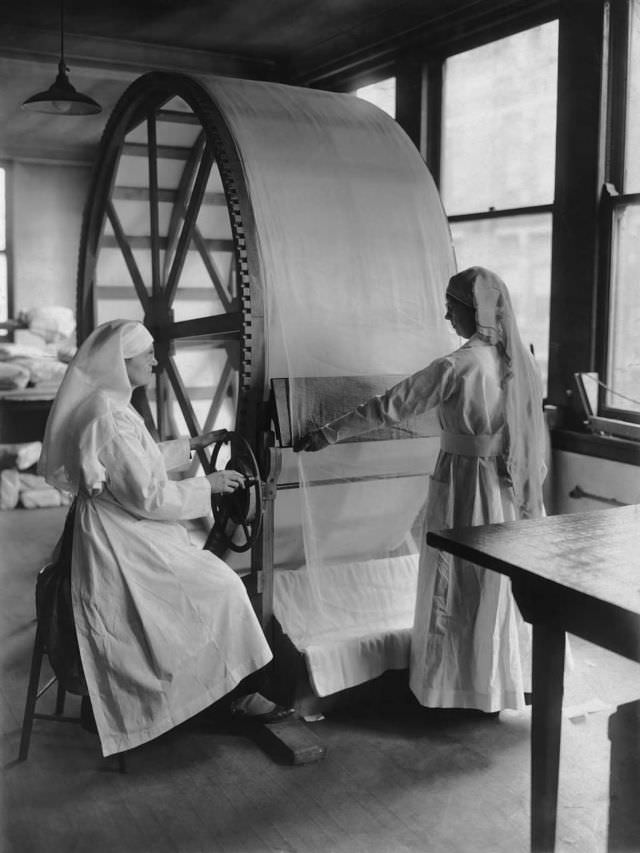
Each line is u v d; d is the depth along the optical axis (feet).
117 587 8.89
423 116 16.72
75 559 9.00
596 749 9.57
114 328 9.46
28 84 20.36
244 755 9.46
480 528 7.82
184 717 8.93
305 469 10.71
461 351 9.85
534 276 14.67
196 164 15.46
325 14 17.80
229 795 8.68
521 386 9.98
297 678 10.08
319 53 19.99
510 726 10.16
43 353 23.12
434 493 10.19
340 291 11.03
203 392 16.34
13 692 10.90
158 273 14.11
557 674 6.99
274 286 10.61
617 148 13.25
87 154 26.25
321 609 10.84
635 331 13.24
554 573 6.47
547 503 14.20
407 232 11.78
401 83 17.31
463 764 9.29
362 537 11.44
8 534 18.26
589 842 7.85
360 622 10.85
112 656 8.79
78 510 9.12
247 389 10.41
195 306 16.51
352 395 10.73
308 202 11.15
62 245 26.68
